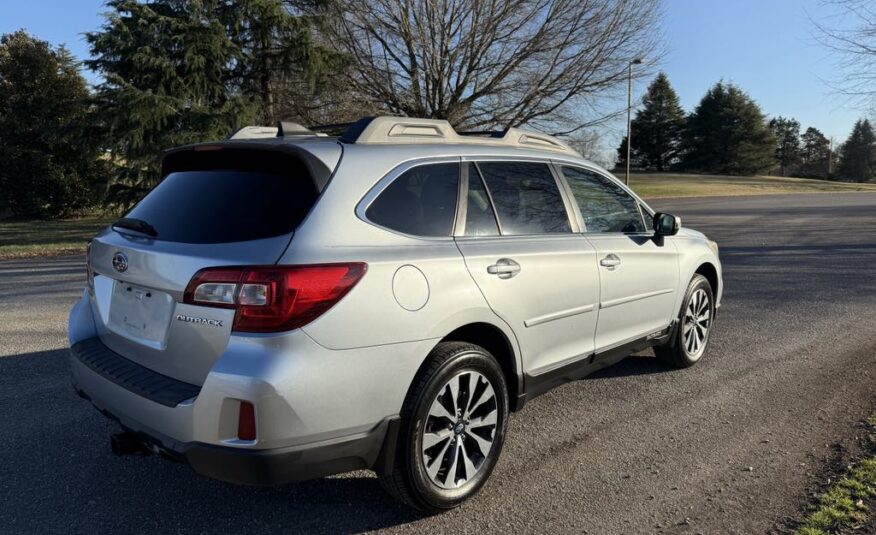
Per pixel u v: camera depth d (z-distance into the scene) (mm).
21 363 5410
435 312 2877
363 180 2875
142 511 3078
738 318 7047
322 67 22203
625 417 4238
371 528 2938
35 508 3094
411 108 23125
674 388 4797
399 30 21750
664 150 98062
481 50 22078
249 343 2438
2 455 3660
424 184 3143
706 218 23578
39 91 29438
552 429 4051
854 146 89438
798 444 3768
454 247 3100
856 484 3209
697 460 3588
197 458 2484
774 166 90312
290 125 3510
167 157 3355
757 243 14656
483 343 3361
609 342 4156
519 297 3324
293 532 2900
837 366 5270
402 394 2771
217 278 2508
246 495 3240
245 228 2682
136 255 2861
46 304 8102
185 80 21516
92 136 22750
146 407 2650
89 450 3742
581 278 3777
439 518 3016
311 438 2514
